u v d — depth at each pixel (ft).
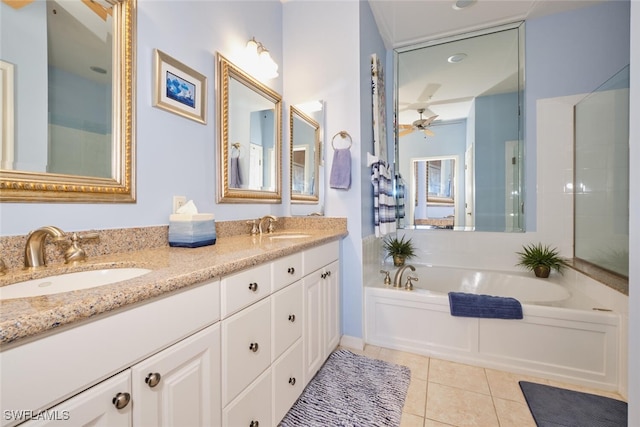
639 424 2.41
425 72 9.58
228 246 4.36
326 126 7.17
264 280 3.77
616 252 6.31
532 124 8.31
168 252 3.79
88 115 3.44
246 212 6.26
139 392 2.19
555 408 4.74
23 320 1.52
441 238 9.28
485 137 9.04
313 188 7.26
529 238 8.37
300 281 4.75
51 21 3.13
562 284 7.29
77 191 3.25
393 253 9.08
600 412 4.64
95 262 3.15
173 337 2.47
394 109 9.83
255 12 6.55
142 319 2.21
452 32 8.87
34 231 2.80
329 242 5.98
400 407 4.77
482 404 4.86
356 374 5.67
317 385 5.31
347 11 7.00
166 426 2.40
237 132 5.94
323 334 5.65
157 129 4.25
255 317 3.57
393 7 7.75
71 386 1.78
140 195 3.99
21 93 2.88
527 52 8.32
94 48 3.51
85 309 1.79
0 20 2.74
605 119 6.79
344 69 7.02
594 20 7.72
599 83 7.68
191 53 4.87
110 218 3.64
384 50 9.43
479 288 8.46
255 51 6.18
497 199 8.89
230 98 5.74
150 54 4.16
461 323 6.19
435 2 7.55
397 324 6.74
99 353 1.93
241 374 3.31
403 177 9.80
